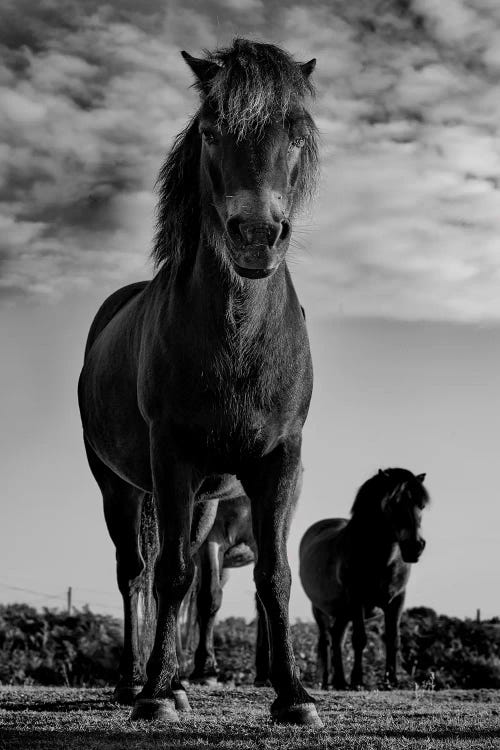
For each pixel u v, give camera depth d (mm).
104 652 14781
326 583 14445
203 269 5414
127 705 6805
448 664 15297
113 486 7566
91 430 7504
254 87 5004
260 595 5492
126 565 7387
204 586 11688
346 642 17094
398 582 13359
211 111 5250
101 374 7109
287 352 5605
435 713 6656
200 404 5469
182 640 14242
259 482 5691
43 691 8406
